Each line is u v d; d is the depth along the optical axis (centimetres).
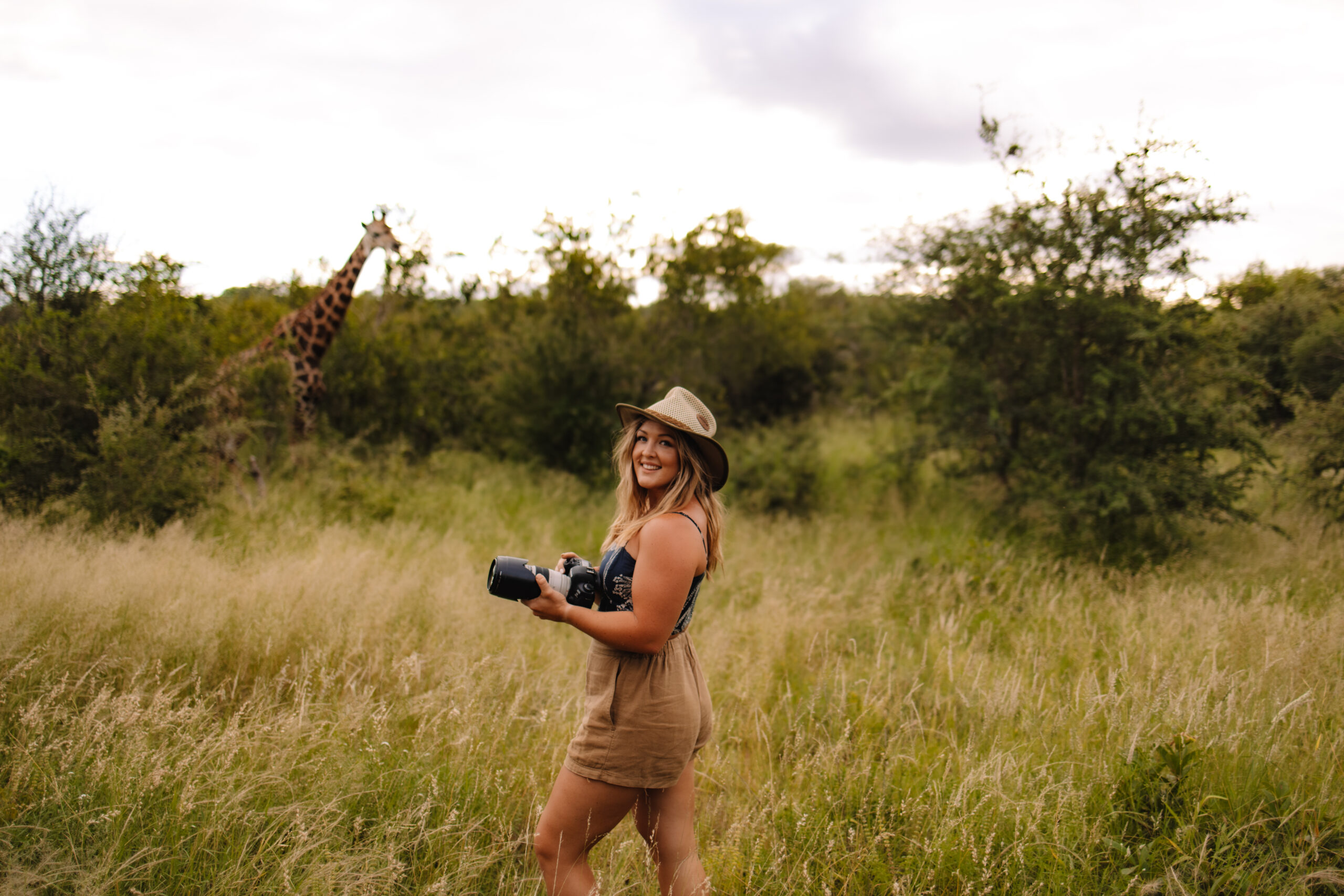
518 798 296
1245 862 249
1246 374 738
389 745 297
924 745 338
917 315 923
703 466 226
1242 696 342
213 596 438
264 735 296
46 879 211
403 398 1115
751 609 554
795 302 1634
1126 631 452
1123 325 723
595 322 1206
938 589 579
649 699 206
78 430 700
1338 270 1094
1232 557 655
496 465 1109
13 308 707
